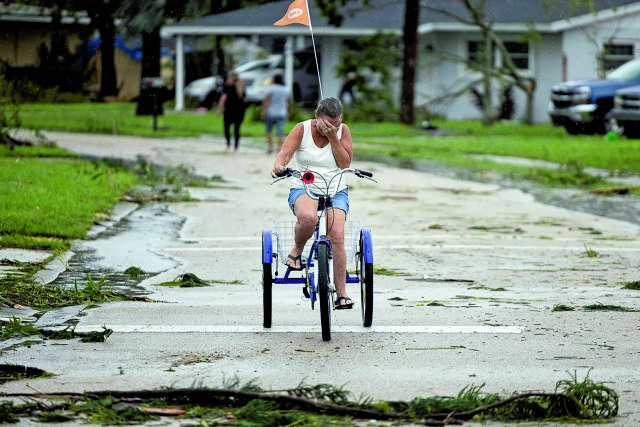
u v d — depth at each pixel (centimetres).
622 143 8950
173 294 3002
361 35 12938
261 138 9675
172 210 4881
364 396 1917
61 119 10844
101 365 2144
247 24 12962
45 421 1738
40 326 2503
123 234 4144
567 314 2711
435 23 12262
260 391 1878
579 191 6003
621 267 3556
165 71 15088
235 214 4794
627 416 1809
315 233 2472
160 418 1769
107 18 11031
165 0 11269
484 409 1778
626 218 4928
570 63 11900
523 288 3139
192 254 3741
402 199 5500
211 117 12275
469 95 12575
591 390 1841
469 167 7219
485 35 11312
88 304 2795
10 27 11031
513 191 5959
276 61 13438
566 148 8488
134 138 9331
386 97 11769
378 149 8562
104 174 5612
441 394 1936
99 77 12594
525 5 12256
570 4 11400
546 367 2152
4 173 5278
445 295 3016
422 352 2280
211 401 1852
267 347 2325
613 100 10025
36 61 11262
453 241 4134
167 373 2081
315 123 2456
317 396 1867
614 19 11562
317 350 2297
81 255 3634
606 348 2323
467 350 2302
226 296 2975
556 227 4591
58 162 6172
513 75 11438
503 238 4234
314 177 2414
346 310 2775
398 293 3053
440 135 10300
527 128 11088
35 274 3195
